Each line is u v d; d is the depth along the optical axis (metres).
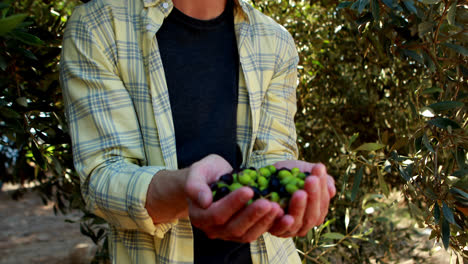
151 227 0.88
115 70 0.99
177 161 1.01
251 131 1.11
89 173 0.94
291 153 1.17
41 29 1.57
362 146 1.51
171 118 0.99
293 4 2.46
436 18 1.37
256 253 1.06
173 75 1.02
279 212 0.71
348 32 2.19
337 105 2.48
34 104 1.50
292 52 1.20
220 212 0.70
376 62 2.21
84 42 0.98
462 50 1.28
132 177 0.88
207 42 1.06
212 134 1.05
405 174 1.38
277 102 1.16
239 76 1.10
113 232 1.01
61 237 4.47
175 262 0.96
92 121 0.95
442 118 1.27
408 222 3.13
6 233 4.53
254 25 1.14
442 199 1.32
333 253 2.17
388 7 1.35
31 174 2.60
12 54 1.45
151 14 1.00
